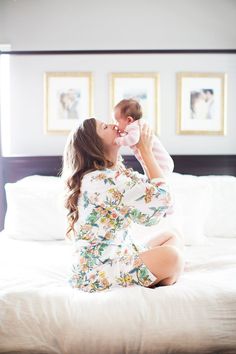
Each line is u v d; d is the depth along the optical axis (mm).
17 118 3078
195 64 3045
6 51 3010
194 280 1540
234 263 1878
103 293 1397
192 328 1236
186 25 3049
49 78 3059
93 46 3064
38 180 2811
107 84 3062
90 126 1624
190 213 2432
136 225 2375
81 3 3045
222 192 2645
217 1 3033
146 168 1618
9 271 1789
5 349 1188
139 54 3039
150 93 3053
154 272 1506
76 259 1584
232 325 1266
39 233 2490
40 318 1240
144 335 1220
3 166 3006
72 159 1631
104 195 1527
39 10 3049
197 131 3068
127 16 3049
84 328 1226
